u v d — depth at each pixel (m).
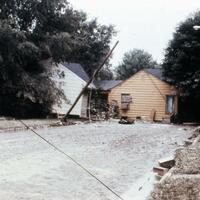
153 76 37.03
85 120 31.97
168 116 36.25
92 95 37.28
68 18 32.75
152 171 10.73
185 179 7.59
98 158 12.84
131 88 37.75
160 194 6.93
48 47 29.95
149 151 14.95
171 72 35.16
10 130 20.16
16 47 27.66
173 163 10.00
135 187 8.99
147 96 37.16
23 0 29.92
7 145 14.74
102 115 35.84
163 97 36.59
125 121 30.94
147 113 37.06
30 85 29.02
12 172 10.02
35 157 12.36
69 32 33.25
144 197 7.91
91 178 9.79
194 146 12.71
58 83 33.59
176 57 34.75
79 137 18.83
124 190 8.72
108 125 28.00
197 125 31.91
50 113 32.03
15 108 29.78
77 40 34.66
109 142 17.36
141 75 37.53
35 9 30.39
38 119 28.88
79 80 34.38
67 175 9.99
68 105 33.91
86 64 45.28
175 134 22.28
